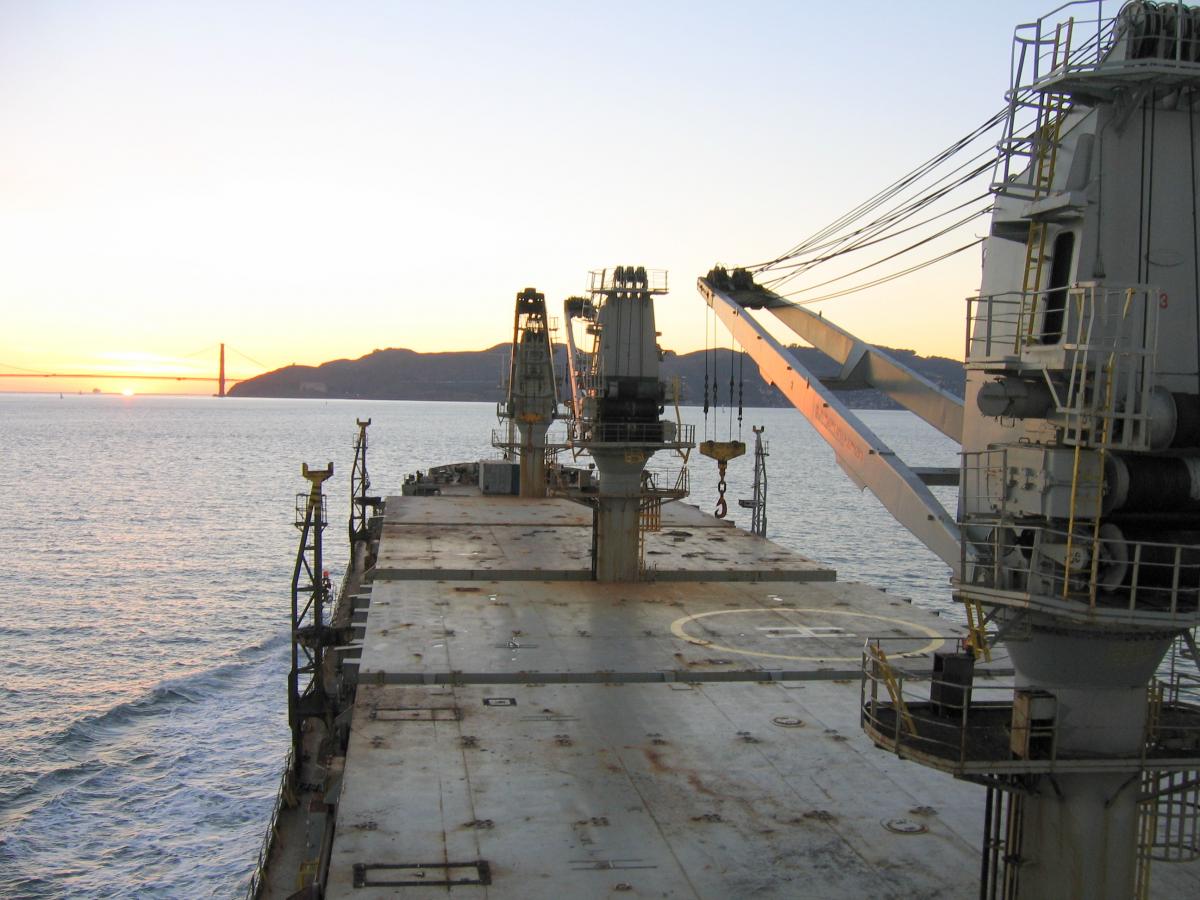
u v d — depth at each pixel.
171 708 60.09
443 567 50.25
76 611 82.00
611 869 20.75
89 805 47.84
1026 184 17.34
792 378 32.47
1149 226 16.52
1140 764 16.48
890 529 129.00
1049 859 17.33
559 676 33.28
